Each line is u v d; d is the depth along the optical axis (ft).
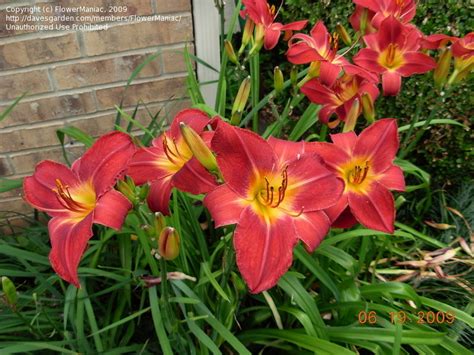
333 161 1.65
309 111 2.68
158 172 1.63
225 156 1.35
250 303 2.42
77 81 3.14
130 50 3.10
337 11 3.17
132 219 2.16
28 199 1.53
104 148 1.52
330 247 2.18
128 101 3.31
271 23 2.35
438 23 2.94
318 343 1.88
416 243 2.80
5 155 3.27
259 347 2.37
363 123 3.21
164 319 1.94
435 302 2.10
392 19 1.97
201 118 1.68
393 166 1.71
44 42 2.94
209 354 2.07
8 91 3.05
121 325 2.35
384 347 2.02
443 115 2.99
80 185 1.55
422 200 3.03
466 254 2.88
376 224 1.60
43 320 2.28
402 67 2.06
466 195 3.13
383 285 2.10
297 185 1.45
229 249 1.71
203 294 2.15
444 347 2.01
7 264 2.70
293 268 2.41
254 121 2.88
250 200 1.41
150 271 2.43
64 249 1.41
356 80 2.08
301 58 2.02
